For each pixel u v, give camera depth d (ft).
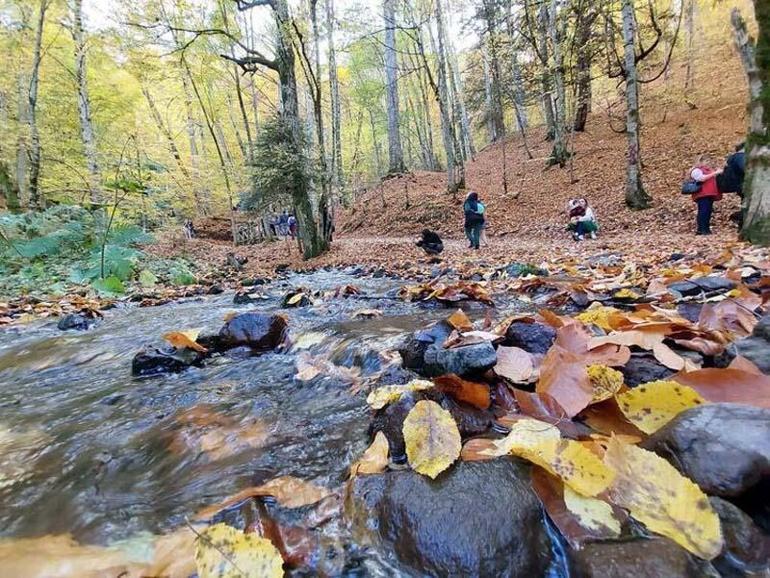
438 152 137.69
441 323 6.52
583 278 14.93
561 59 55.93
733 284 9.34
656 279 11.04
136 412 6.34
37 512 3.87
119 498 4.04
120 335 12.37
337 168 75.61
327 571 2.84
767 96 18.48
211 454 4.75
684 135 52.60
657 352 4.73
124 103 57.72
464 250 36.94
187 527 3.38
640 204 40.98
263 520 3.28
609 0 43.65
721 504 2.74
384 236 60.23
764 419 2.99
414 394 4.44
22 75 49.80
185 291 22.61
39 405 6.97
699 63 70.79
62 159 39.04
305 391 6.53
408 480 3.30
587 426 3.98
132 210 35.73
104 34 39.19
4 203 45.06
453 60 80.33
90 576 2.91
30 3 44.16
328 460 4.29
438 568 2.72
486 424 4.32
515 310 10.62
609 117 65.87
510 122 119.24
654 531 2.65
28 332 14.08
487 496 3.01
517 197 55.47
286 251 48.49
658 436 3.35
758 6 18.31
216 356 8.95
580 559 2.59
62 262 28.96
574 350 5.08
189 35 46.03
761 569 2.47
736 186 28.27
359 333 9.15
